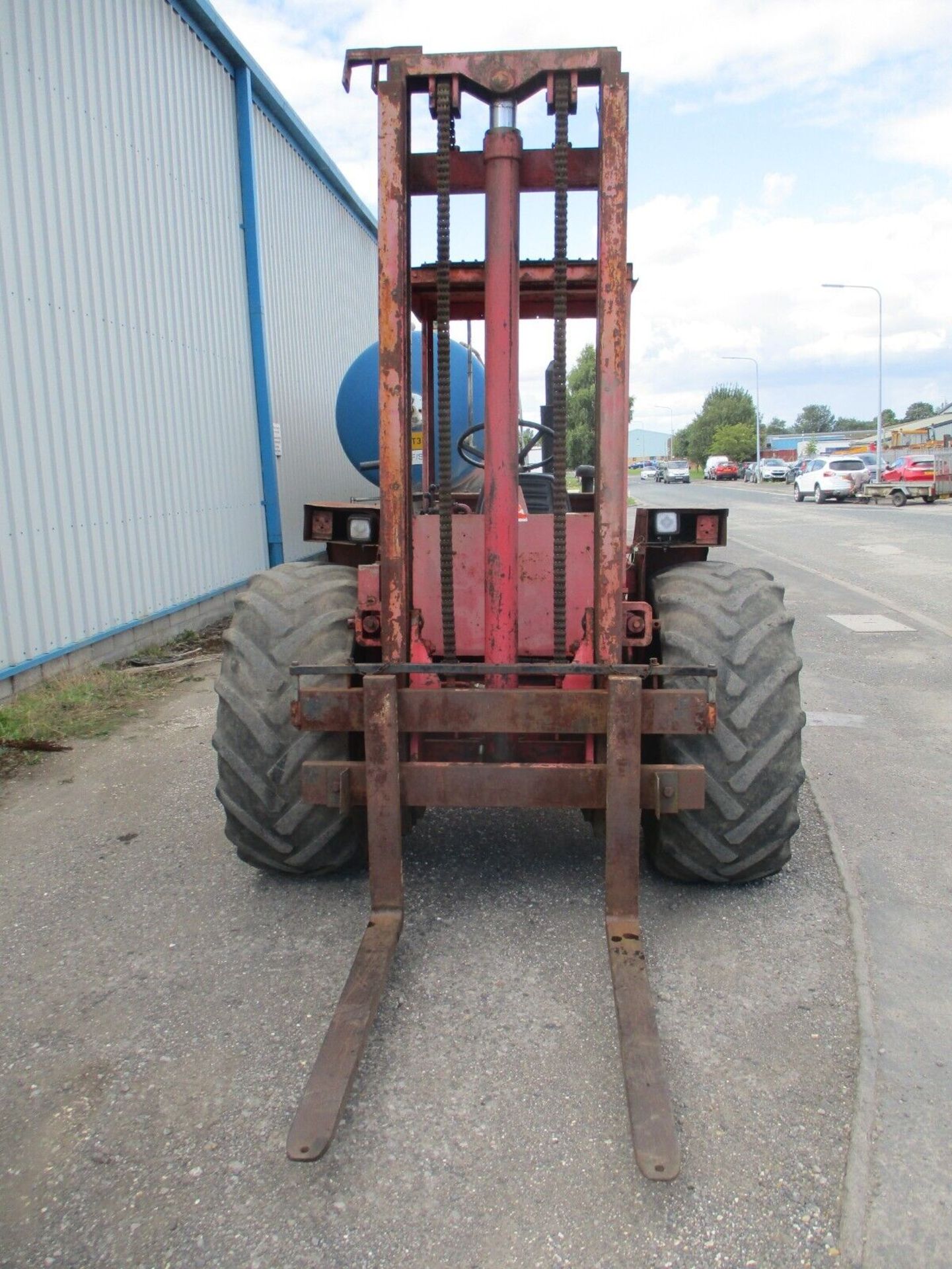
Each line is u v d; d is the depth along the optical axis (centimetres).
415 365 627
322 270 1230
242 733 322
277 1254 196
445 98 273
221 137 920
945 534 1756
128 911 340
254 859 340
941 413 7256
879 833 404
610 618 290
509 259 279
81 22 670
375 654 361
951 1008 278
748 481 6200
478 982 290
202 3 845
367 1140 226
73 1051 262
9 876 370
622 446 283
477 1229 201
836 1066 252
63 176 646
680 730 292
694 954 305
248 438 984
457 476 578
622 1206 206
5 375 577
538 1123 231
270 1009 279
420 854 381
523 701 288
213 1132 231
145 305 759
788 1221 203
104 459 695
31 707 569
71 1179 217
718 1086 244
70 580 649
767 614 331
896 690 647
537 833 401
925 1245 197
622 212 271
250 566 989
